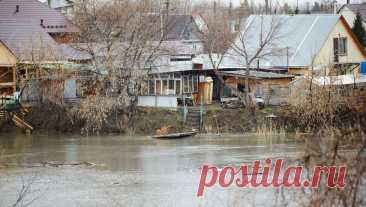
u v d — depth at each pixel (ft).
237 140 227.20
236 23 336.08
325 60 287.07
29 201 149.59
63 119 244.22
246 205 132.36
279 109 248.73
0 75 262.67
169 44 290.97
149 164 189.26
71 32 294.66
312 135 98.94
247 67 255.70
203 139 231.50
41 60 253.65
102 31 257.55
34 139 234.17
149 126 243.19
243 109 249.55
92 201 149.07
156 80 260.21
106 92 247.91
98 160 196.44
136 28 257.14
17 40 271.49
